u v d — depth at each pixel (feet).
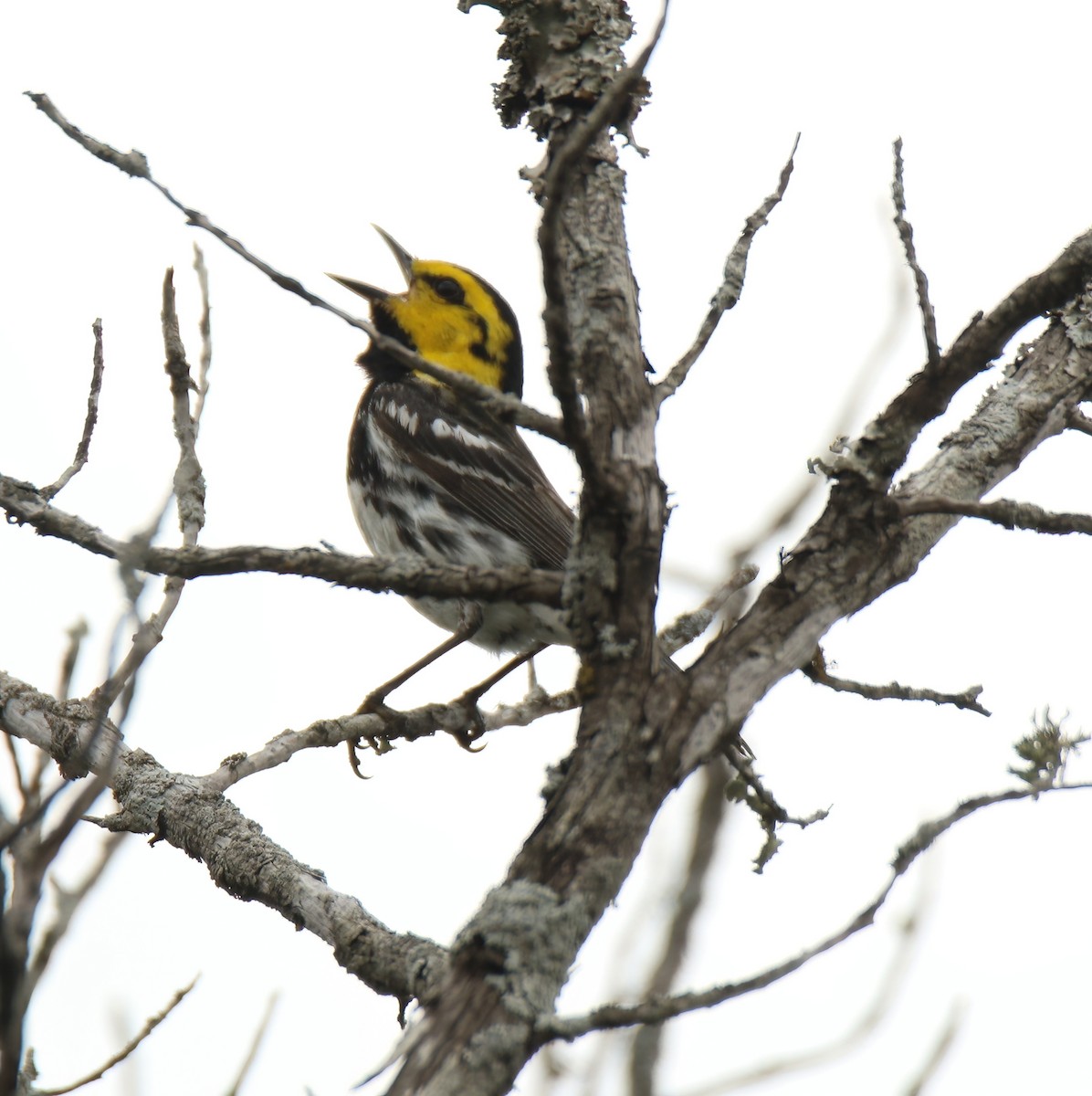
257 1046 22.27
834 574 23.29
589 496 21.45
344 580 22.71
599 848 20.48
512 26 26.08
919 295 22.77
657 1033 30.35
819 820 25.08
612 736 21.25
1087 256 22.99
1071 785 20.77
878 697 26.55
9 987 14.38
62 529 24.08
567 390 20.26
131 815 32.17
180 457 30.42
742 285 23.82
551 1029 18.80
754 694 22.16
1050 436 28.04
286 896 29.76
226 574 22.41
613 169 24.30
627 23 26.03
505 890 20.06
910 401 23.36
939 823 19.72
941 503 23.34
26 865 14.89
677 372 23.04
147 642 18.89
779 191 24.56
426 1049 18.79
